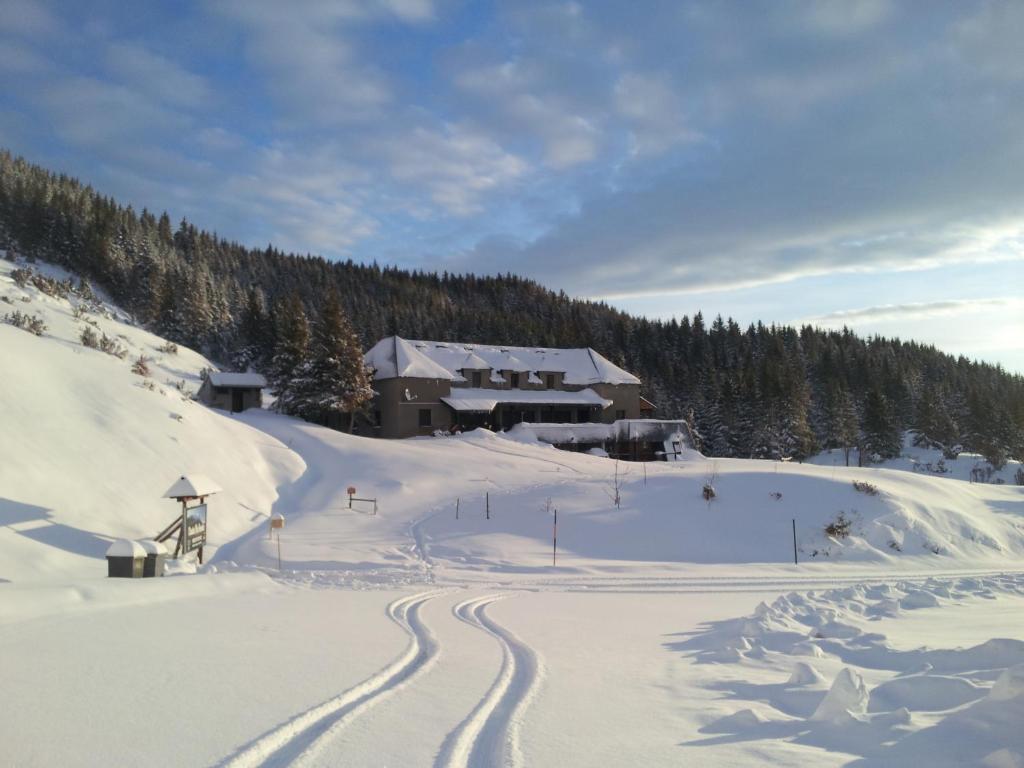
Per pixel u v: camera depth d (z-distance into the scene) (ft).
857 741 13.82
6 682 17.31
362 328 372.58
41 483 52.60
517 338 408.26
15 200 355.15
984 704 13.76
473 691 18.53
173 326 304.91
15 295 158.92
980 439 292.40
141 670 19.04
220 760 12.43
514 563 65.26
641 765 12.76
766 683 19.88
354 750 13.46
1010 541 93.76
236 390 187.93
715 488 96.53
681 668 22.36
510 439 169.17
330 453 129.08
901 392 346.54
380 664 21.27
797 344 439.22
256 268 556.92
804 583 55.67
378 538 76.13
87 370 81.56
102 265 344.08
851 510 89.81
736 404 278.67
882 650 23.48
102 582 35.35
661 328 454.81
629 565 65.05
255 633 26.09
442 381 191.01
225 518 72.90
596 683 19.97
